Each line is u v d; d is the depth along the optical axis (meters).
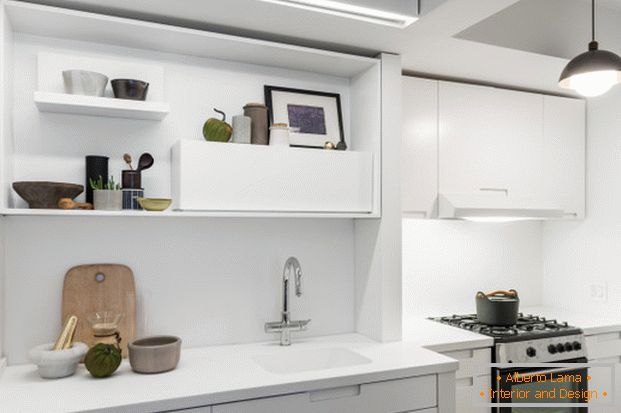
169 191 2.22
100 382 1.76
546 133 3.10
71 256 2.07
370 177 2.39
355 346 2.30
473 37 2.34
